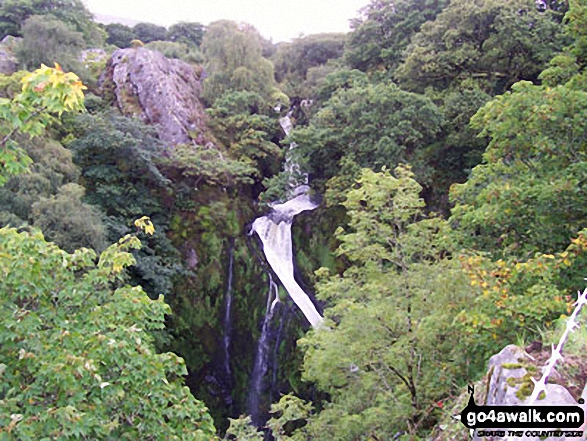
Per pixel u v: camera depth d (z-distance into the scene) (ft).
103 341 18.84
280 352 62.34
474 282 22.99
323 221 69.87
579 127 26.73
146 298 23.13
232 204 72.13
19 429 14.69
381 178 31.68
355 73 85.51
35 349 17.93
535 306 20.20
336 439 31.04
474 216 29.71
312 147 70.28
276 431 31.94
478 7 68.90
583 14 31.50
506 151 31.40
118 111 78.33
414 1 88.02
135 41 102.53
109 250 23.18
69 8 119.14
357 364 30.27
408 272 30.81
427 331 27.94
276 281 66.80
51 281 21.03
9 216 42.93
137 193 64.03
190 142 77.15
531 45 64.54
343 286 32.17
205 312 64.59
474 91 63.98
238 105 84.43
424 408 29.32
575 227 26.84
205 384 63.05
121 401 19.39
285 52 118.21
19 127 16.99
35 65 84.48
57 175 51.01
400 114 63.10
